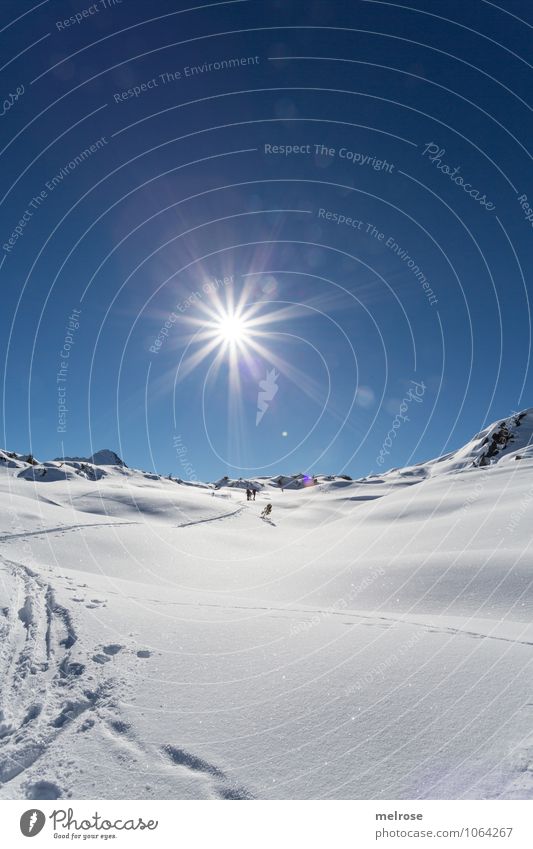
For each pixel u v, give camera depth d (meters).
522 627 5.64
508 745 2.92
